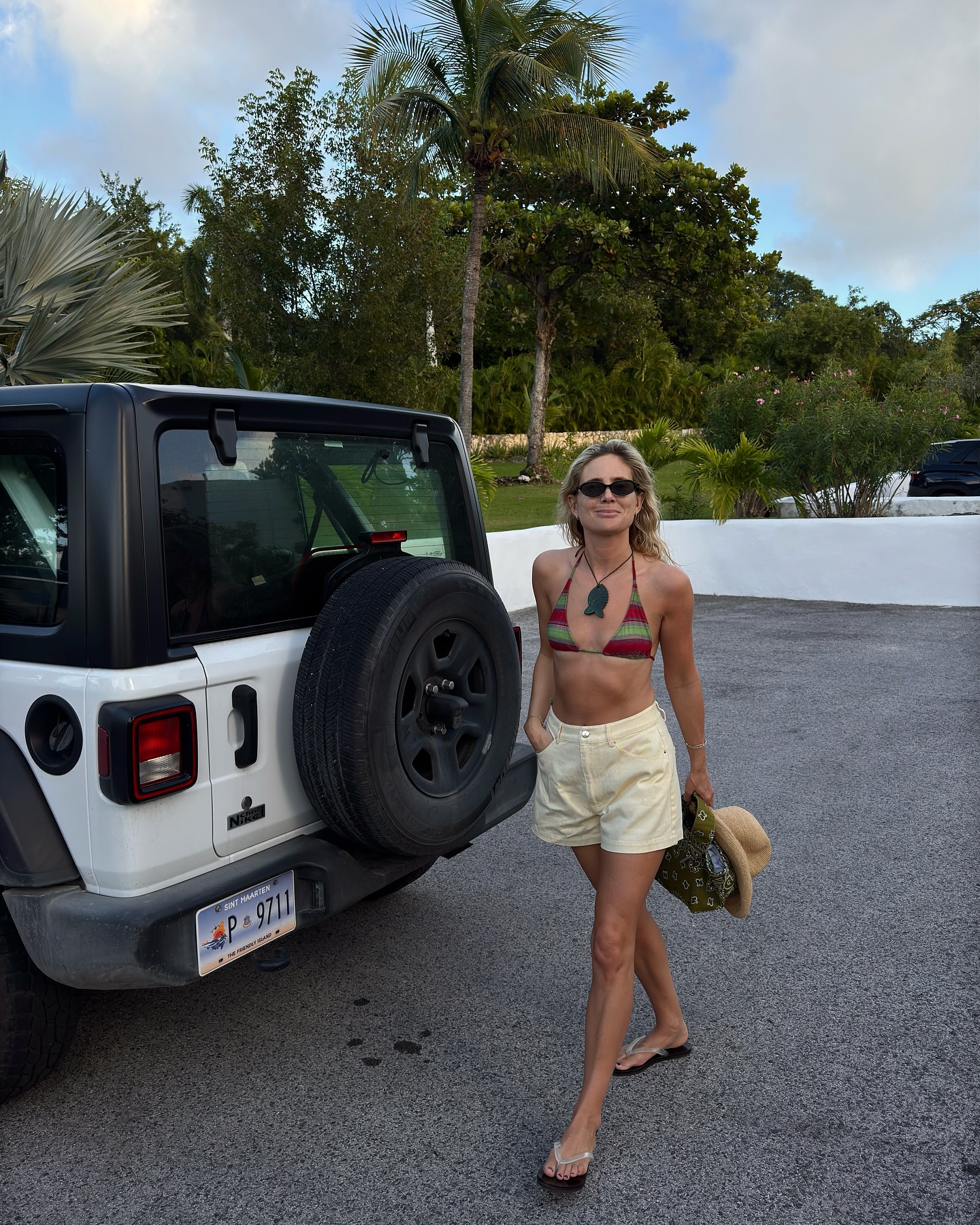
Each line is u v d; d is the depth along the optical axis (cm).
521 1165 240
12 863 232
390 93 1638
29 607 242
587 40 1602
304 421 282
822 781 527
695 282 3145
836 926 363
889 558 1094
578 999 318
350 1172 238
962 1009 305
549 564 254
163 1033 303
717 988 321
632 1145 246
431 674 268
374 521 312
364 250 1681
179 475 246
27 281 859
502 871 423
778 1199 226
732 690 730
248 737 254
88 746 228
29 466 242
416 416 329
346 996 323
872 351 4997
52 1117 262
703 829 254
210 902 236
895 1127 250
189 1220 223
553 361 4056
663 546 251
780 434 1361
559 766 247
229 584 257
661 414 3959
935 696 698
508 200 2903
